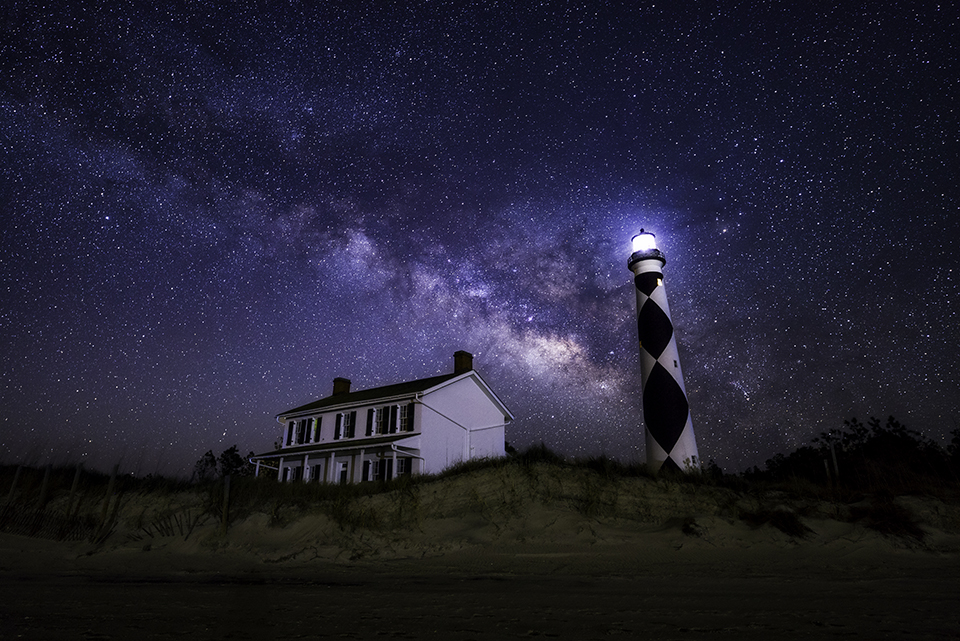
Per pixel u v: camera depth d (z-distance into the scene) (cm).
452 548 997
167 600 521
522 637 344
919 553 857
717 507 1147
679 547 907
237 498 1344
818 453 1794
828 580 616
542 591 560
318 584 644
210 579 711
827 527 999
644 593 536
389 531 1144
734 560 816
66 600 529
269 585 639
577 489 1297
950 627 358
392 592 564
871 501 1122
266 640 341
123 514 1334
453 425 2562
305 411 2772
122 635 359
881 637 331
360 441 2458
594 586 595
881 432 1752
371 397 2595
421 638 344
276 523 1205
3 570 842
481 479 1454
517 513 1188
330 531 1138
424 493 1412
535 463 1489
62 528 1213
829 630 353
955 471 1417
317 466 2527
